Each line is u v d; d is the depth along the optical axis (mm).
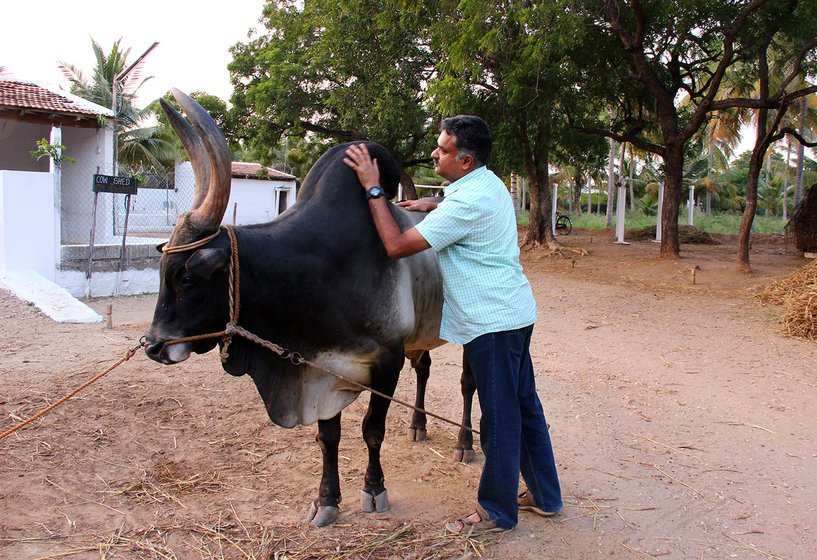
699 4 11578
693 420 4895
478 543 3059
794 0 11633
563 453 4242
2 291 8695
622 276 12750
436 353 6684
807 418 4961
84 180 15289
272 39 17250
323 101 16297
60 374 5438
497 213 2941
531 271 13648
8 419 4398
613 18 12086
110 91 25344
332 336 2959
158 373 5566
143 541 3014
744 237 12258
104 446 4055
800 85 21219
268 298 2797
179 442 4164
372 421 3252
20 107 13195
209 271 2607
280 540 3045
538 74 11328
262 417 4629
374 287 3004
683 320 8586
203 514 3281
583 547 3100
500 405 3002
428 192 34312
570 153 18797
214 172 2576
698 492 3725
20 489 3471
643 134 25500
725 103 12461
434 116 15289
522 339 3041
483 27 10578
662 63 14953
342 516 3291
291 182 31906
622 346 7160
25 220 9703
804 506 3584
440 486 3688
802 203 15180
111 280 10531
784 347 7152
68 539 3016
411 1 11586
